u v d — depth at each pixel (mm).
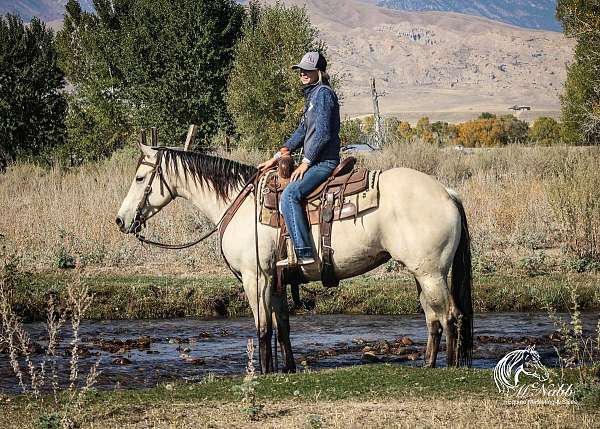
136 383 10766
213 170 11172
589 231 18656
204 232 21062
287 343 10898
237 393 8859
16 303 15148
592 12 32969
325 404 8414
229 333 14211
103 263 19375
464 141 76000
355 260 10227
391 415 7859
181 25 43719
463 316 10219
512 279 17016
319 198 10289
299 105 37562
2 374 11172
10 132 45969
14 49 47125
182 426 7781
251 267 10586
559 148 28891
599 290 15578
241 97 38406
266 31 39094
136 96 44531
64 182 25312
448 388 8977
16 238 19688
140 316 15641
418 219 9922
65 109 48938
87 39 54562
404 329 14195
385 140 35469
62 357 12297
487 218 21266
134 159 29969
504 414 7887
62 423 7863
